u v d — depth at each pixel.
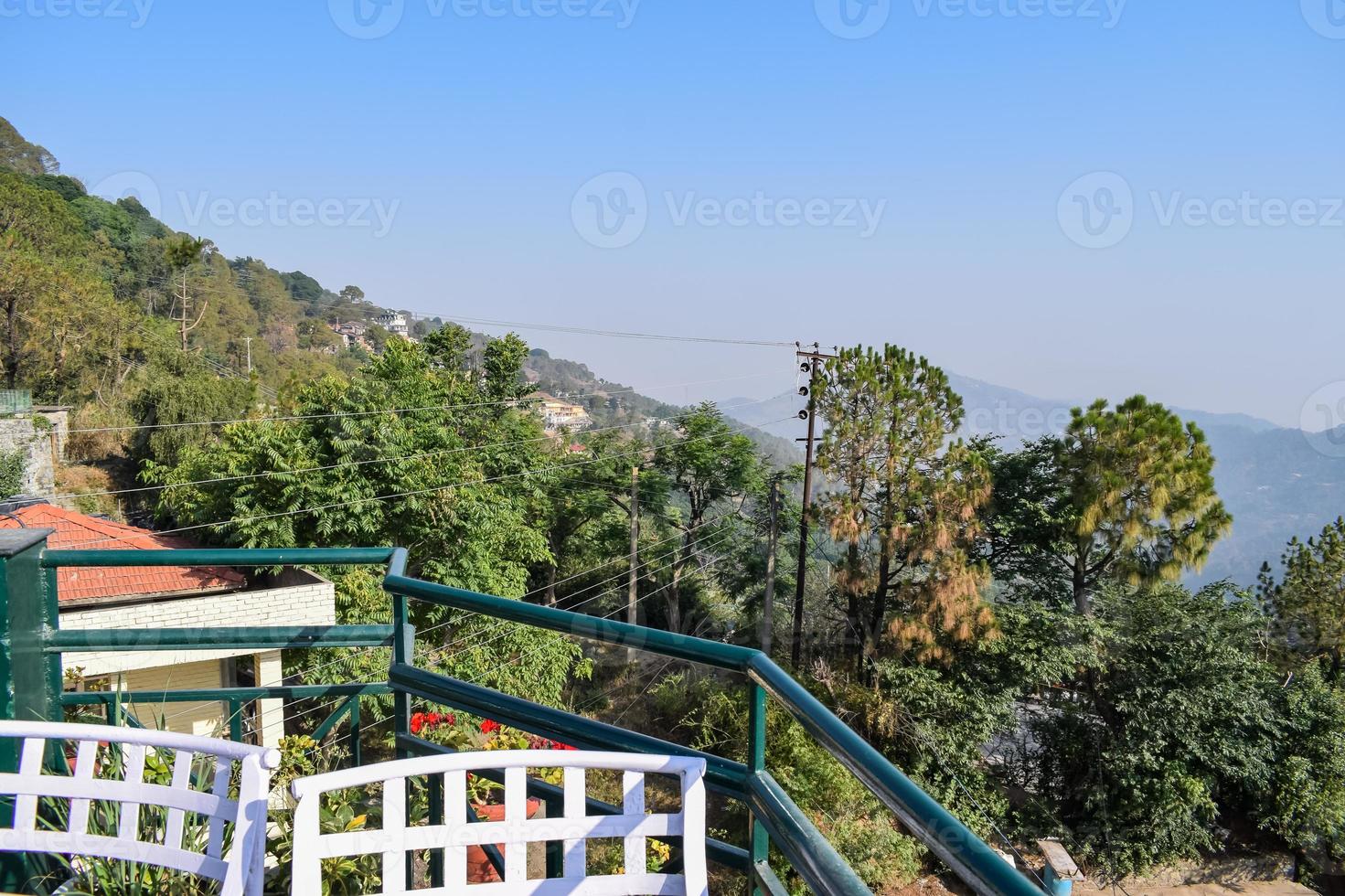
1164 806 15.09
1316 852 15.21
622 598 28.91
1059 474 17.95
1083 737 16.09
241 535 15.27
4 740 2.17
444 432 19.09
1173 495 15.78
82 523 13.84
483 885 1.31
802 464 25.02
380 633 2.23
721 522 28.47
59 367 34.88
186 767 1.43
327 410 17.39
